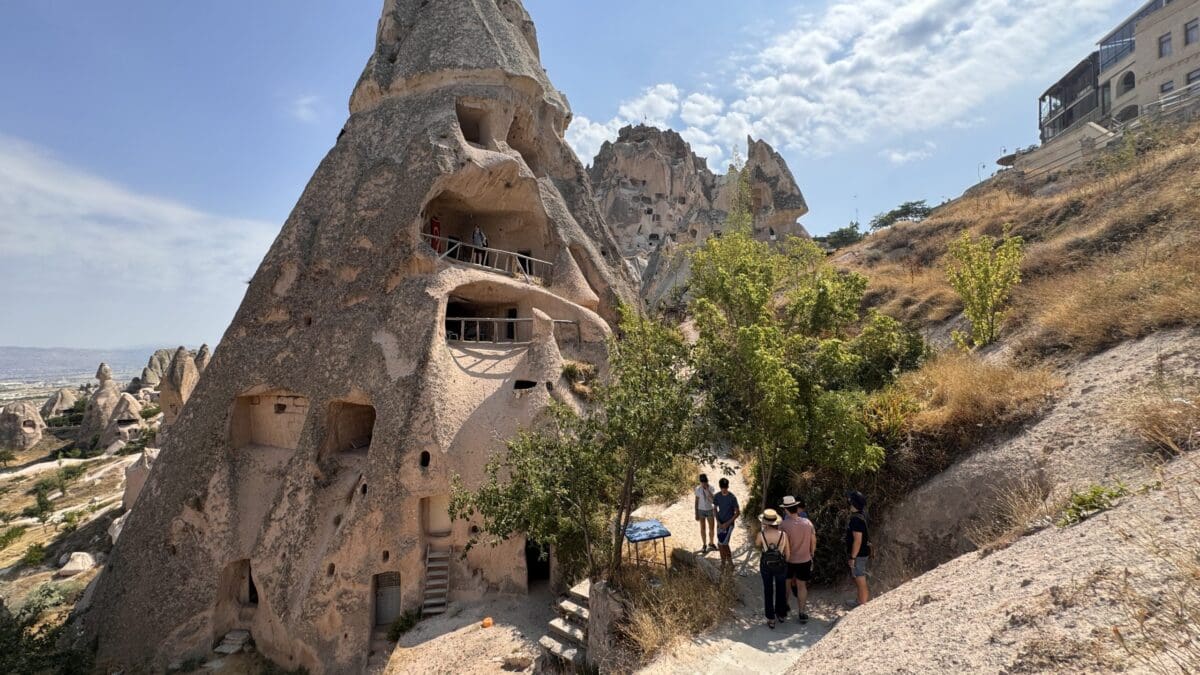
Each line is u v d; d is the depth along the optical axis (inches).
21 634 647.1
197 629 705.0
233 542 735.1
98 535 1175.0
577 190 1109.1
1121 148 968.3
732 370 501.7
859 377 610.5
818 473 518.9
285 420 789.2
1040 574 219.5
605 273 1019.9
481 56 917.8
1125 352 415.5
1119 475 300.2
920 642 214.7
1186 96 1289.4
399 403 688.4
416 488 662.5
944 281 936.3
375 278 780.6
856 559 389.4
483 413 707.4
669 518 658.8
